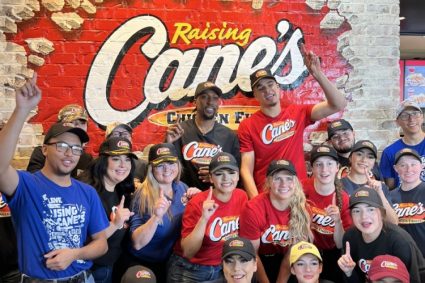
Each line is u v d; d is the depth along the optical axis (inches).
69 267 111.2
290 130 164.4
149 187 141.0
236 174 140.0
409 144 170.1
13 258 141.6
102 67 174.6
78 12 172.9
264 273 139.1
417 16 213.3
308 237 139.5
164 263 147.9
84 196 115.5
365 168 150.6
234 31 179.3
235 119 180.4
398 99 187.2
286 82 182.5
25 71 171.3
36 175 111.7
